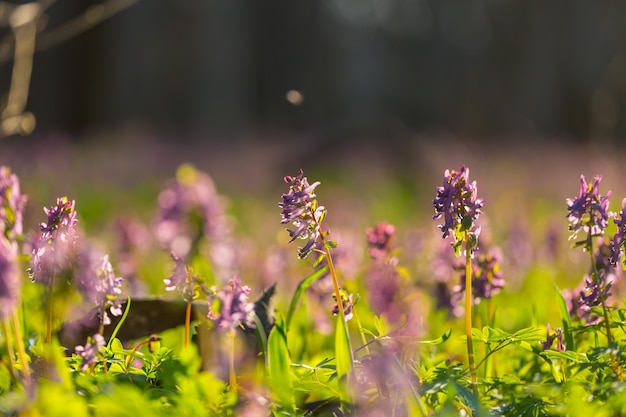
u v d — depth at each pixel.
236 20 48.88
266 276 6.39
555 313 5.55
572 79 58.53
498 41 65.56
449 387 2.98
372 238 4.28
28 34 5.88
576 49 58.44
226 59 48.12
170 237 6.45
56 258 3.24
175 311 3.87
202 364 3.53
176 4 46.62
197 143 36.38
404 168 27.80
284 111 57.47
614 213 3.31
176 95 46.62
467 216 3.10
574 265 7.69
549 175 25.67
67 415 2.48
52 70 43.88
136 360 3.51
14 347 3.62
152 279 7.20
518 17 63.88
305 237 3.16
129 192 20.44
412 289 4.44
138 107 45.41
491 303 4.86
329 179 24.42
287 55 58.59
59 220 3.23
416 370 3.31
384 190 22.06
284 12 58.31
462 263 4.01
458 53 69.50
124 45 45.16
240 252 6.86
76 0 32.03
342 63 66.31
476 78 66.94
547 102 60.97
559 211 15.67
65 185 19.67
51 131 40.34
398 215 15.66
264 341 3.37
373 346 3.44
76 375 3.15
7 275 2.61
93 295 3.25
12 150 24.39
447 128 66.25
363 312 4.99
